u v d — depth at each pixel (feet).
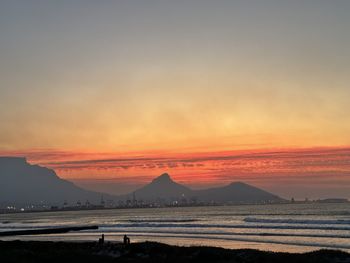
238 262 130.41
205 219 517.14
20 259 135.33
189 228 334.03
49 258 139.23
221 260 133.08
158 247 159.02
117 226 393.29
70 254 147.43
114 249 162.40
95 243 184.44
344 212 611.88
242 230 294.87
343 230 268.41
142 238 262.47
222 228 320.70
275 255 140.56
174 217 639.35
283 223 344.90
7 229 428.97
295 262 127.95
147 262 132.57
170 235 279.69
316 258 133.90
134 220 552.82
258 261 131.44
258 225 327.47
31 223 589.73
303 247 194.18
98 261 134.72
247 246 202.69
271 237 241.55
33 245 178.60
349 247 190.19
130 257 146.92
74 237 284.82
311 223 334.44
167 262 132.16
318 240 219.61
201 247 159.94
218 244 215.72
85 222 549.54
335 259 132.46
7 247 175.01
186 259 136.36
